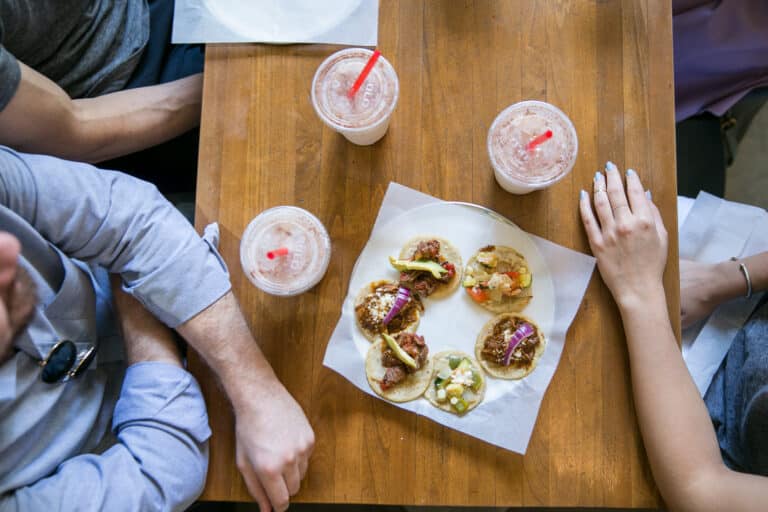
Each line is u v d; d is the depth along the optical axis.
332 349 0.93
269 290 0.91
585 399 0.92
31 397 0.84
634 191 0.94
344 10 0.99
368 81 0.92
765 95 1.36
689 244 1.26
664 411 0.87
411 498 0.91
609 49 0.97
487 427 0.90
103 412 1.00
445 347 0.94
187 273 0.90
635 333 0.90
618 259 0.92
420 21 0.99
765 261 1.16
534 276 0.94
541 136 0.87
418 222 0.96
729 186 1.66
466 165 0.97
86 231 0.90
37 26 1.09
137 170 1.28
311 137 0.98
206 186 0.98
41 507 0.81
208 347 0.91
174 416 0.89
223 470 0.94
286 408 0.91
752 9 1.24
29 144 1.00
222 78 0.99
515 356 0.92
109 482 0.85
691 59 1.31
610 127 0.96
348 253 0.96
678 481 0.86
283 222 0.93
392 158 0.97
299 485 0.92
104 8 1.19
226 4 1.00
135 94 1.13
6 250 0.64
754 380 1.06
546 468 0.91
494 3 0.99
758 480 0.85
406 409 0.92
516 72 0.98
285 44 0.99
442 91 0.98
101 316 1.03
